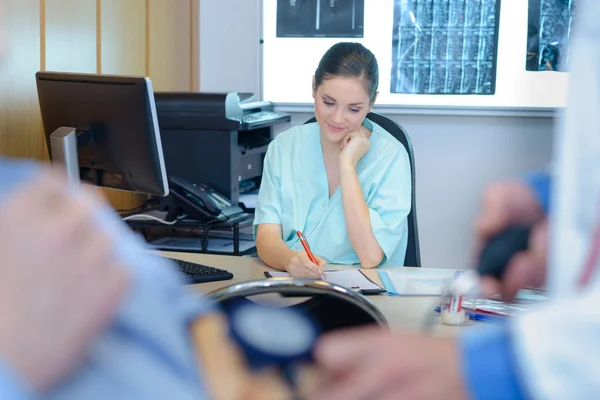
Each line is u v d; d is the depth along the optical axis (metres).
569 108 0.51
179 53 3.63
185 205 2.84
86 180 2.17
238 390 0.52
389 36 3.74
